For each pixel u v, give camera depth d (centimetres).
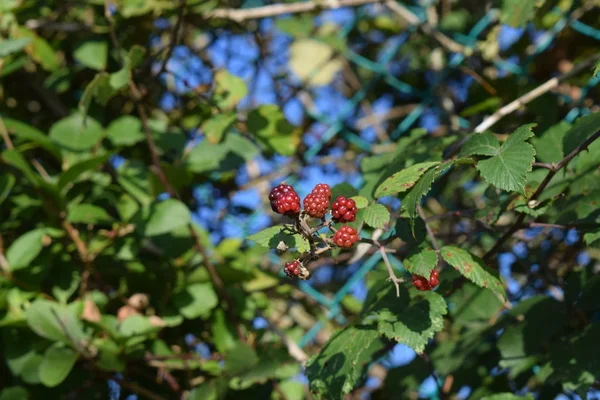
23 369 96
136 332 97
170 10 109
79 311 97
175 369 103
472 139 81
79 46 107
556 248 104
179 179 103
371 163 93
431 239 84
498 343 93
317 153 120
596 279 91
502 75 111
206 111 104
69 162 102
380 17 125
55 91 110
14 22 107
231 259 106
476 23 119
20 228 104
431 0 119
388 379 99
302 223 77
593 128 87
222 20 114
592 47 112
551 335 92
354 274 114
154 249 102
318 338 112
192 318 102
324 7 111
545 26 114
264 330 104
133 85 102
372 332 83
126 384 100
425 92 121
